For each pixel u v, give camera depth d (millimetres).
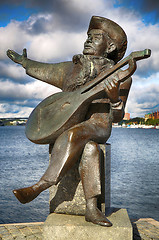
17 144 41750
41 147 35781
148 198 9172
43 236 3006
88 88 3104
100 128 3342
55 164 3002
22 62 4441
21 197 2789
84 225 2969
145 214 7379
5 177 13031
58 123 3150
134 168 16844
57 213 3465
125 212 3562
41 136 3246
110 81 3014
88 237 2947
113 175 13969
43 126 3295
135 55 2932
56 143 3135
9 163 18547
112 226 2955
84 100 3066
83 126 3191
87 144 3146
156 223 4598
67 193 3449
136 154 27156
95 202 3070
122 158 23078
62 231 2971
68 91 3688
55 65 4145
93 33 3768
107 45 3785
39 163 18719
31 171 15000
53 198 3506
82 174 3113
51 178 2932
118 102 3424
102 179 3438
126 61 2988
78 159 3391
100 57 3654
